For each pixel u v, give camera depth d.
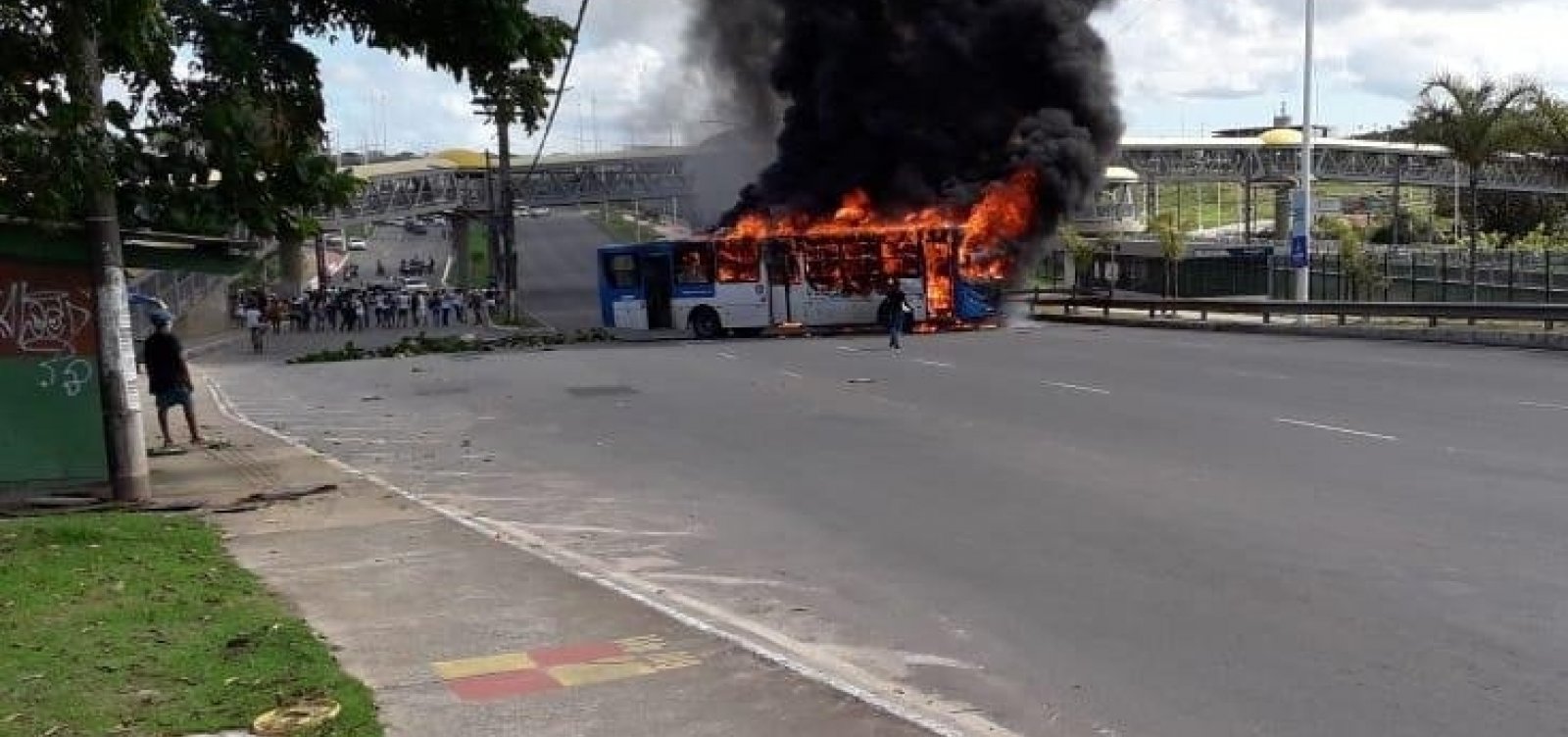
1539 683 5.88
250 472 13.75
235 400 23.56
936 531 9.70
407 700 5.80
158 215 12.09
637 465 13.83
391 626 7.13
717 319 36.97
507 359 30.70
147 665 6.08
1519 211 80.38
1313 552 8.51
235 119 11.80
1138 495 10.76
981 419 16.16
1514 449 12.45
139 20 10.20
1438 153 97.94
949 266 35.97
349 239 142.38
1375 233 86.75
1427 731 5.34
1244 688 5.95
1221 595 7.57
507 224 53.66
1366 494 10.43
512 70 13.12
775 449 14.46
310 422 19.25
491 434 16.98
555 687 5.98
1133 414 16.11
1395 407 16.00
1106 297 43.16
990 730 5.48
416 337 41.53
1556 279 34.16
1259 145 102.25
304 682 5.82
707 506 11.27
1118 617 7.19
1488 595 7.34
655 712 5.61
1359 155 102.88
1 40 9.98
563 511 11.34
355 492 12.23
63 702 5.51
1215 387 18.94
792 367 25.27
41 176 10.41
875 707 5.66
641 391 21.70
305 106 12.91
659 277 37.88
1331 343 27.80
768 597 8.02
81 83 10.46
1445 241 77.56
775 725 5.44
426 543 9.63
